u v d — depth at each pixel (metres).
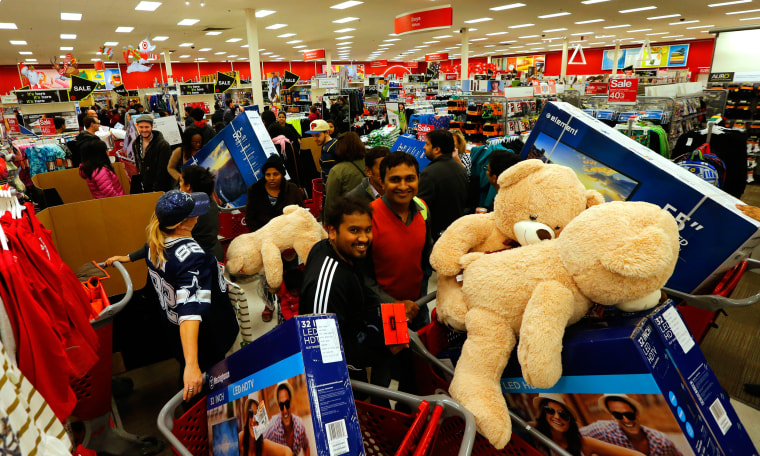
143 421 2.32
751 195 7.02
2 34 15.41
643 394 1.15
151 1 11.25
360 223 1.47
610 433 1.24
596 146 2.09
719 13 15.37
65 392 1.23
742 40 8.02
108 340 1.78
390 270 1.94
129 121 5.48
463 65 18.48
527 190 1.55
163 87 16.45
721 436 1.24
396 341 1.43
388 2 12.30
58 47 20.00
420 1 12.32
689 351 1.29
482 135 7.00
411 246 1.94
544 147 2.37
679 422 1.13
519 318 1.34
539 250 1.37
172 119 5.37
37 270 1.31
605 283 1.20
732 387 2.46
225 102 14.01
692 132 4.77
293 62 35.06
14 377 0.94
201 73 31.47
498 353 1.34
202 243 2.61
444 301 1.59
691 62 25.33
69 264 2.73
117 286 2.90
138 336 2.39
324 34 19.25
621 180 1.99
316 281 1.51
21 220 1.40
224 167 3.77
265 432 1.13
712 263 1.71
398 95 13.54
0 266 1.11
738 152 4.45
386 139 6.73
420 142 4.25
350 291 1.54
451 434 1.47
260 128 3.69
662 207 1.84
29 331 1.14
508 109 6.86
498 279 1.35
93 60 26.19
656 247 1.13
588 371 1.23
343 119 9.91
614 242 1.17
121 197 2.85
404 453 1.13
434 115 7.36
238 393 1.23
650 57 26.39
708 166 3.17
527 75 17.64
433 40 23.11
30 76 13.79
